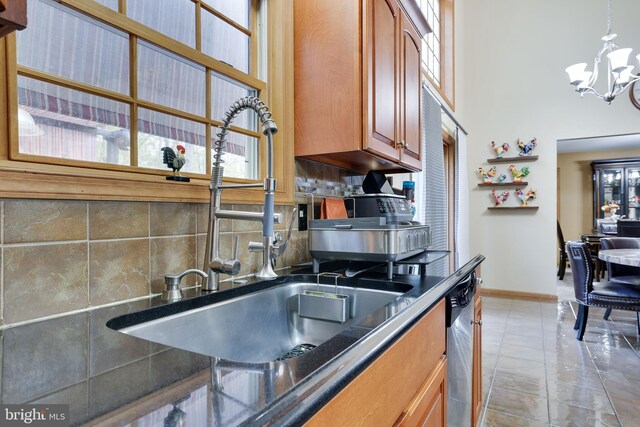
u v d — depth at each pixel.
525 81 4.68
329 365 0.54
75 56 0.92
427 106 3.04
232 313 1.06
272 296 1.22
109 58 1.00
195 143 1.25
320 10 1.53
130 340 0.65
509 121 4.75
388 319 0.78
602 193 6.35
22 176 0.73
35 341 0.64
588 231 6.54
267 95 1.54
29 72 0.82
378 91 1.55
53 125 0.88
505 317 3.75
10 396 0.43
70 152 0.91
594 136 4.35
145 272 0.97
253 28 1.55
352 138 1.46
